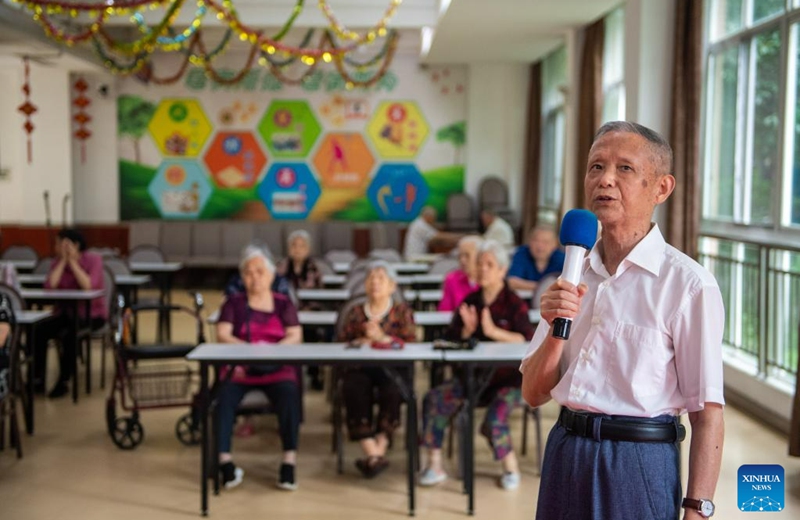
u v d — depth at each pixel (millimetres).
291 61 11492
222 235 14664
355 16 11188
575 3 9328
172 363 8031
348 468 5160
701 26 7090
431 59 14227
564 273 1932
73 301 6812
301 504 4566
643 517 1916
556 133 13539
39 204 14617
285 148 15359
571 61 10867
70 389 7211
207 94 15219
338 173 15422
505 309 4977
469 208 15117
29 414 5863
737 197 7000
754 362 6633
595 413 1979
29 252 10000
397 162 15430
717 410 1892
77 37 8750
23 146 14633
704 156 7598
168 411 6457
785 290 6086
